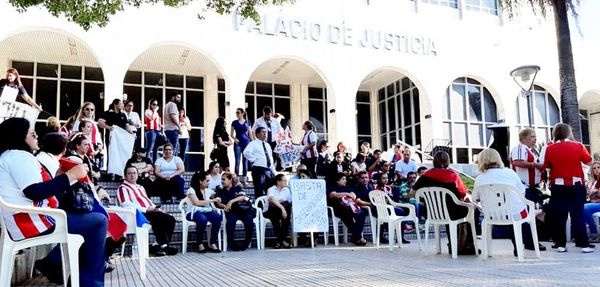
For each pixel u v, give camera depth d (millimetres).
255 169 10383
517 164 8039
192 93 18188
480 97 19469
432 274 5246
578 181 7301
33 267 5766
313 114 20094
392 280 4844
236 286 4715
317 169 12633
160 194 10266
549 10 14672
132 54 14039
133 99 17328
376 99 21453
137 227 5574
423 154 17062
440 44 18250
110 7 8820
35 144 4418
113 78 13734
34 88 16156
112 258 7730
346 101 16469
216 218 8773
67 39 14367
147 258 7691
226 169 10867
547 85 19875
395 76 19922
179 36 14648
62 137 4625
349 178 11273
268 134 12648
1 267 3875
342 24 16797
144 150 10562
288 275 5371
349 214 9734
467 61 18625
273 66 17828
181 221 9203
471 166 16891
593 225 9133
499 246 8594
